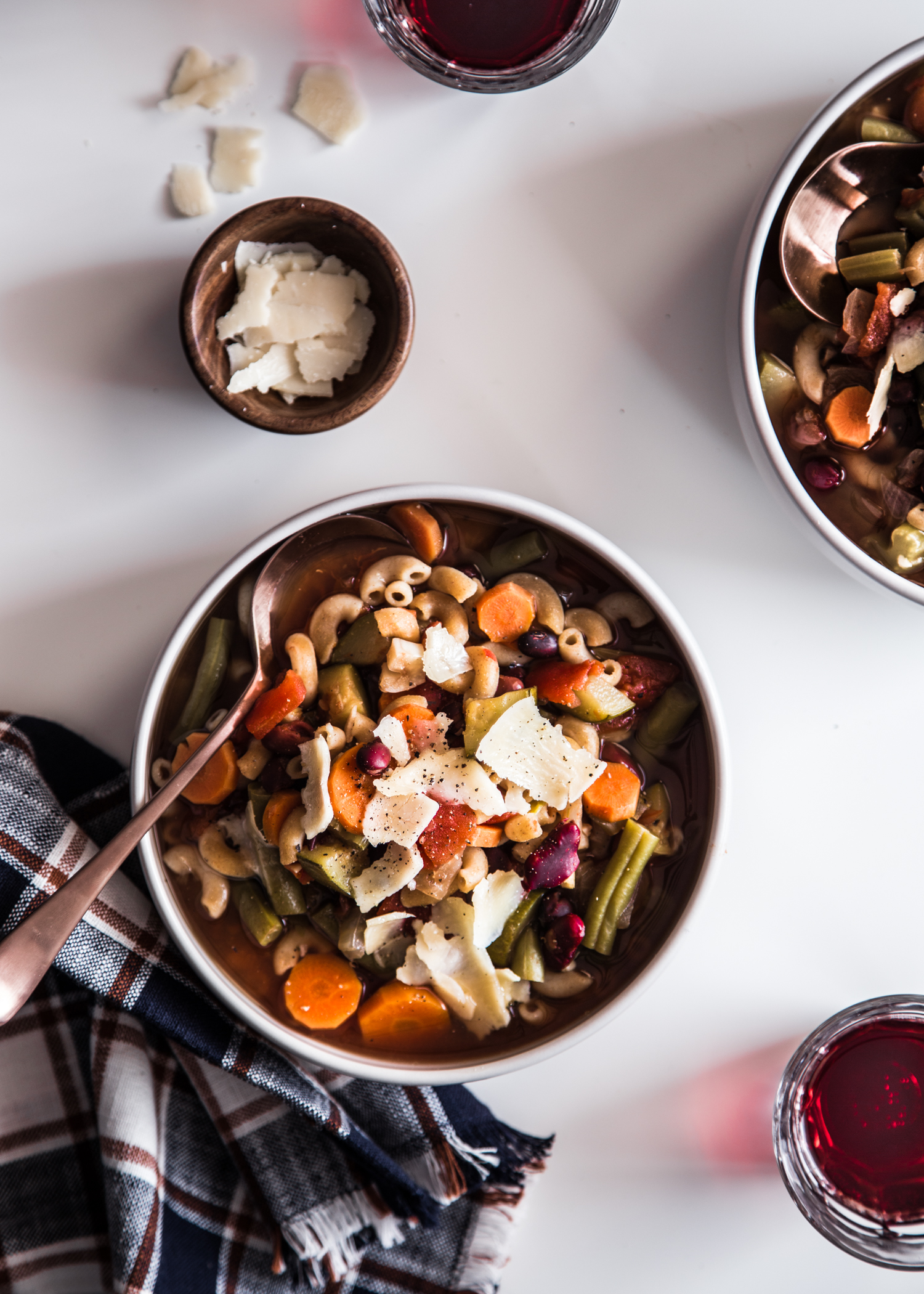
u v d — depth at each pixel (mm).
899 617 719
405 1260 727
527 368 710
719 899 727
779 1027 728
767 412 668
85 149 699
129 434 708
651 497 714
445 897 662
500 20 679
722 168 706
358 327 689
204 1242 725
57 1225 729
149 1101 716
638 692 675
